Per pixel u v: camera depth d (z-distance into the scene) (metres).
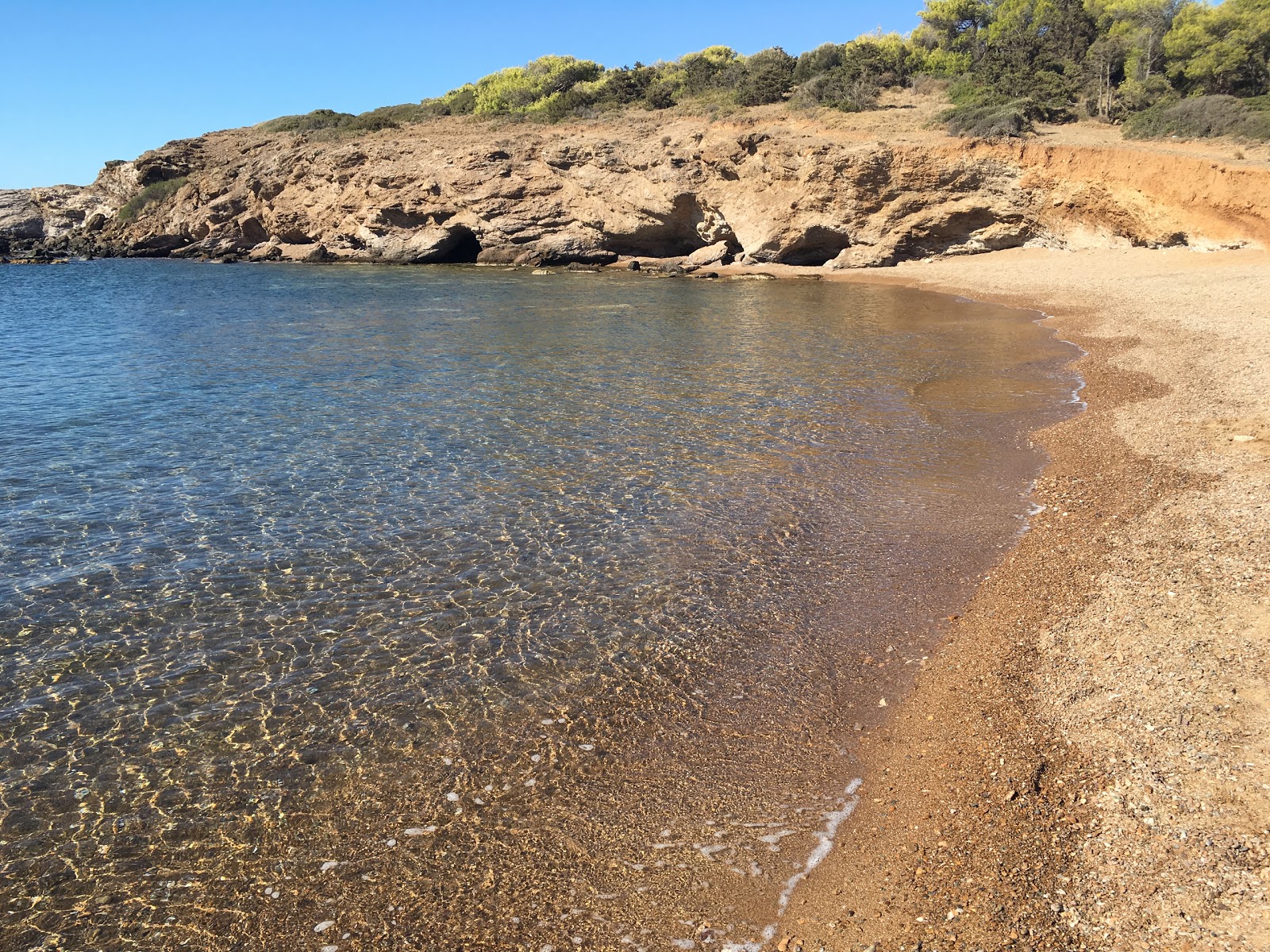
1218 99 42.34
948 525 11.53
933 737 6.96
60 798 6.32
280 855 5.75
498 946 5.00
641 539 11.07
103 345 26.23
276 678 7.88
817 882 5.47
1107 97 49.16
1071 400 17.91
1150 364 20.25
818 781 6.54
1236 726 6.21
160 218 75.25
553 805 6.25
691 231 53.41
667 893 5.40
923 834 5.80
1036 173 41.91
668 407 17.84
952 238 45.69
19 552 10.57
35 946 5.03
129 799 6.31
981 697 7.40
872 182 44.84
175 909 5.31
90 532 11.22
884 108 51.94
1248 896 4.66
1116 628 8.02
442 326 30.17
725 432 15.95
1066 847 5.35
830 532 11.34
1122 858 5.15
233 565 10.28
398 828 6.01
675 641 8.61
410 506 12.22
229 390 19.59
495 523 11.60
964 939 4.77
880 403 18.00
